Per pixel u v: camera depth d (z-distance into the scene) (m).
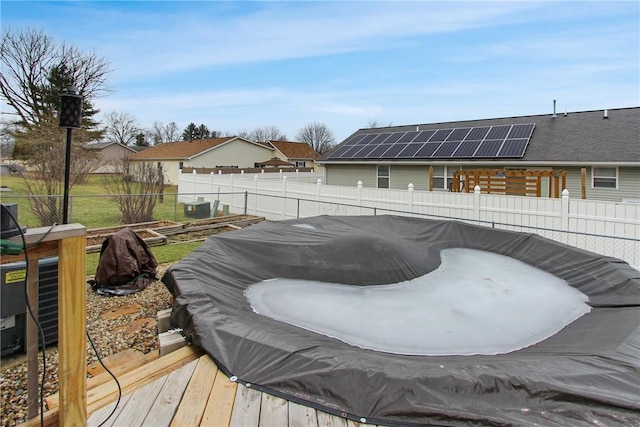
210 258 4.58
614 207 6.04
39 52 22.09
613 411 1.90
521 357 2.67
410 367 2.20
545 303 4.21
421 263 5.26
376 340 3.29
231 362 2.45
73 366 1.70
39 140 13.07
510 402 1.98
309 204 10.58
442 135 13.91
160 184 13.24
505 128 12.92
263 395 2.17
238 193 11.87
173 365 2.53
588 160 9.99
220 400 2.12
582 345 2.86
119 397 2.03
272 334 2.70
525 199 7.00
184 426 1.90
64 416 1.69
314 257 5.07
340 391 2.09
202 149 26.22
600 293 4.35
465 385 2.04
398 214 8.73
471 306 4.10
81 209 12.84
